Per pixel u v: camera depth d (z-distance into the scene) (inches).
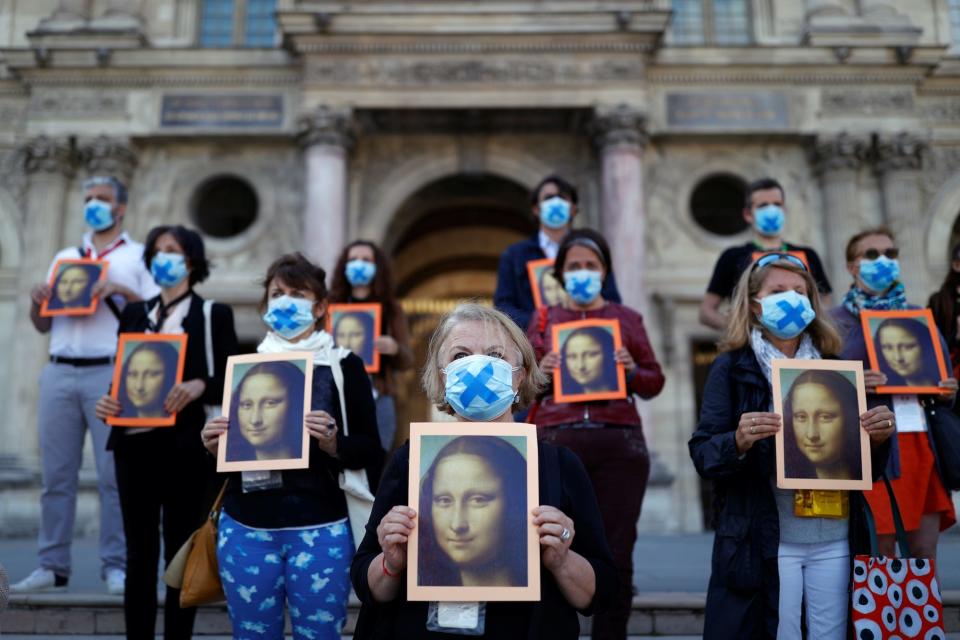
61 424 268.2
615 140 721.6
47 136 757.3
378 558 111.5
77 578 316.2
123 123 765.3
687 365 749.9
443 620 107.3
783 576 144.3
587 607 111.0
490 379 113.6
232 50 767.7
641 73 735.1
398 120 765.9
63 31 765.3
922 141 749.9
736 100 763.4
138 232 769.6
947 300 232.2
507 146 802.8
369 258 303.7
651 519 672.4
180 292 217.8
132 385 198.5
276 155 789.2
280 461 152.6
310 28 725.3
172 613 185.6
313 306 173.2
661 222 773.3
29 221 749.3
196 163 787.4
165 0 829.8
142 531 193.5
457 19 729.6
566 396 208.5
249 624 154.1
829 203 753.0
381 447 167.3
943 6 827.4
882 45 753.6
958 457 189.0
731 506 147.2
